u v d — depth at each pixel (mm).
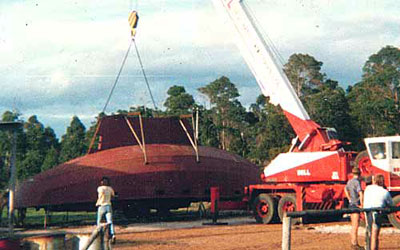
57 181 30938
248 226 25984
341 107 64875
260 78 26859
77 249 9445
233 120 88438
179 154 32969
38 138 76688
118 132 34250
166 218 32375
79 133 82750
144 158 32094
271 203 26547
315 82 86312
